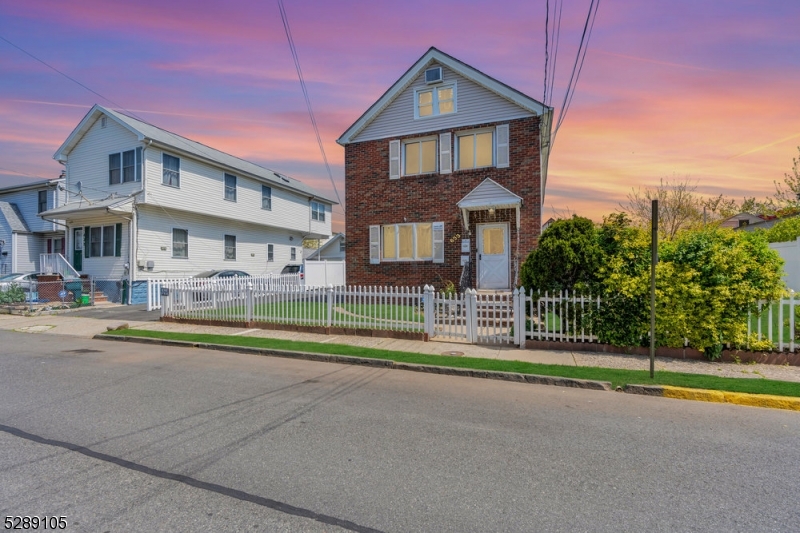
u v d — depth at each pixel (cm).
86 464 399
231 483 366
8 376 734
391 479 375
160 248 2128
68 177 2270
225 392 639
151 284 1792
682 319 804
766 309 786
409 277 1658
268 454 423
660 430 497
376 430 489
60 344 1083
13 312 1655
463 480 375
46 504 331
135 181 2039
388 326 1094
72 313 1681
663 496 351
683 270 818
